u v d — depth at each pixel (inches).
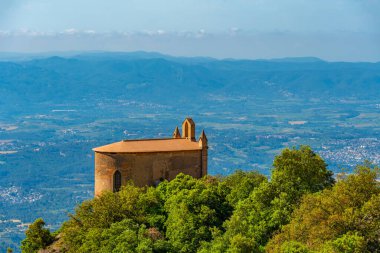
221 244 6678.2
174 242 7421.3
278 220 6993.1
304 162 7770.7
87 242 7583.7
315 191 7618.1
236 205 7859.3
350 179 6628.9
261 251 6451.8
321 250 5679.1
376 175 6697.8
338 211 6323.8
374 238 6013.8
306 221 6309.1
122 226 7637.8
